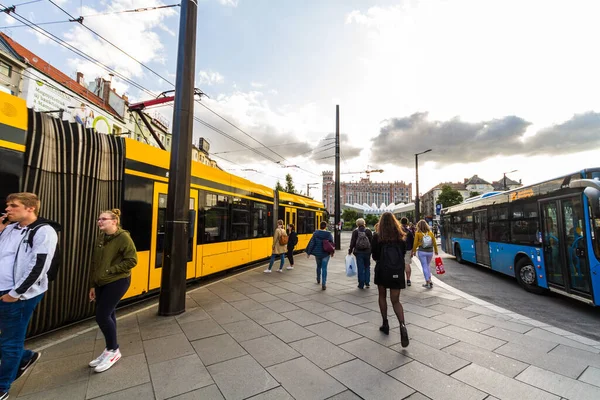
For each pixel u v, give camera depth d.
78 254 4.63
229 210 9.34
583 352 3.87
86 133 4.89
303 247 16.27
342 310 5.61
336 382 3.08
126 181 5.46
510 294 7.75
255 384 3.02
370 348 3.92
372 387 2.99
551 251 7.04
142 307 5.81
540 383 3.11
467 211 12.67
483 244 10.88
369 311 5.58
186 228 5.43
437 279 9.81
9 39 19.59
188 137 5.50
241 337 4.24
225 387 2.96
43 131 4.25
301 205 16.14
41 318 4.15
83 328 4.62
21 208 2.75
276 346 3.95
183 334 4.33
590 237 5.86
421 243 7.95
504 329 4.68
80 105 21.00
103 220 3.36
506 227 9.11
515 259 8.62
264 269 10.62
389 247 4.21
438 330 4.62
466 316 5.34
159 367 3.35
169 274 5.20
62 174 4.45
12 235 2.75
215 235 8.52
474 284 9.10
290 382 3.06
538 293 7.72
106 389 2.91
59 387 2.93
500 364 3.51
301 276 9.20
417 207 28.58
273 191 13.16
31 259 2.66
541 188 7.38
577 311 6.22
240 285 7.76
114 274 3.33
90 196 4.83
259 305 5.87
